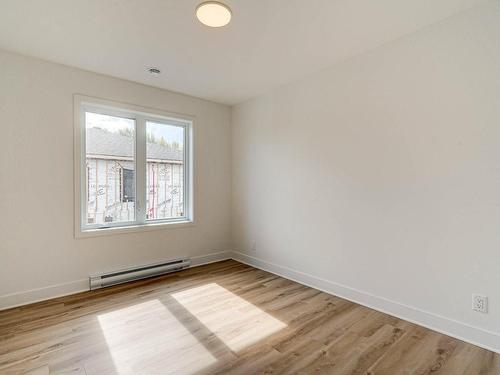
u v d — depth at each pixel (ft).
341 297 8.96
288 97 10.73
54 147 8.87
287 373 5.43
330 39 7.52
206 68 9.37
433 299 6.95
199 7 6.05
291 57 8.57
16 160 8.25
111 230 10.05
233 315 7.76
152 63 8.98
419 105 7.09
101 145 10.19
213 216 13.12
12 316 7.59
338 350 6.16
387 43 7.71
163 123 11.87
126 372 5.41
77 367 5.53
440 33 6.72
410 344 6.36
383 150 7.86
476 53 6.19
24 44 7.75
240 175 13.24
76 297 8.87
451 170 6.60
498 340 5.98
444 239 6.73
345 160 8.82
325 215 9.45
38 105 8.59
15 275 8.26
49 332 6.80
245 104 12.85
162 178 11.84
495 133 5.98
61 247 9.03
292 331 6.93
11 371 5.39
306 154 10.07
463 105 6.39
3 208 8.07
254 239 12.46
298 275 10.41
